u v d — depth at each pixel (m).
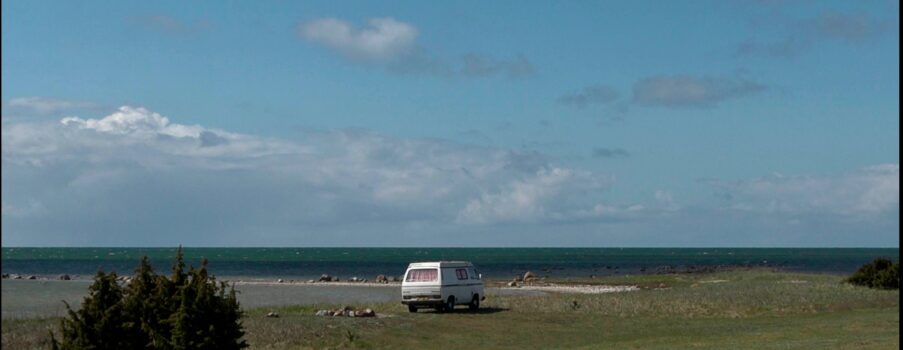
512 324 37.28
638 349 27.83
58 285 83.19
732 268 139.62
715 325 36.34
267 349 28.73
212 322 21.53
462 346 31.02
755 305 43.34
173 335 21.14
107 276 22.17
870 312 40.09
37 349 26.83
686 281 88.38
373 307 46.09
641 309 42.19
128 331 21.48
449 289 42.12
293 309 44.16
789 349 25.22
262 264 179.62
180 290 21.77
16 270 141.25
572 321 38.44
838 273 119.25
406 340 32.12
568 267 158.62
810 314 40.62
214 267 159.25
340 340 30.92
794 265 164.50
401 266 170.50
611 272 133.12
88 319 21.47
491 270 143.75
